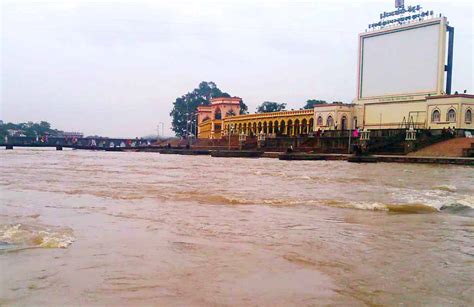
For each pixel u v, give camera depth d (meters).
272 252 7.38
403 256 7.20
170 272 6.15
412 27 66.19
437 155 50.66
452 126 58.53
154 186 19.12
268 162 53.22
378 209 12.56
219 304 4.91
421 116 64.38
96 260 6.73
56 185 19.00
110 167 36.97
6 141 127.50
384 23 72.06
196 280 5.80
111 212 11.49
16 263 6.50
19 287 5.43
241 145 89.62
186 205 12.98
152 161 54.66
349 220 10.66
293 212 11.85
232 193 16.48
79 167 35.91
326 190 18.19
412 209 12.59
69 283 5.61
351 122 76.00
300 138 73.50
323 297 5.18
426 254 7.34
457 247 7.90
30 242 7.88
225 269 6.33
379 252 7.46
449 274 6.19
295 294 5.28
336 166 41.88
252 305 4.89
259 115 99.44
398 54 68.56
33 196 14.88
